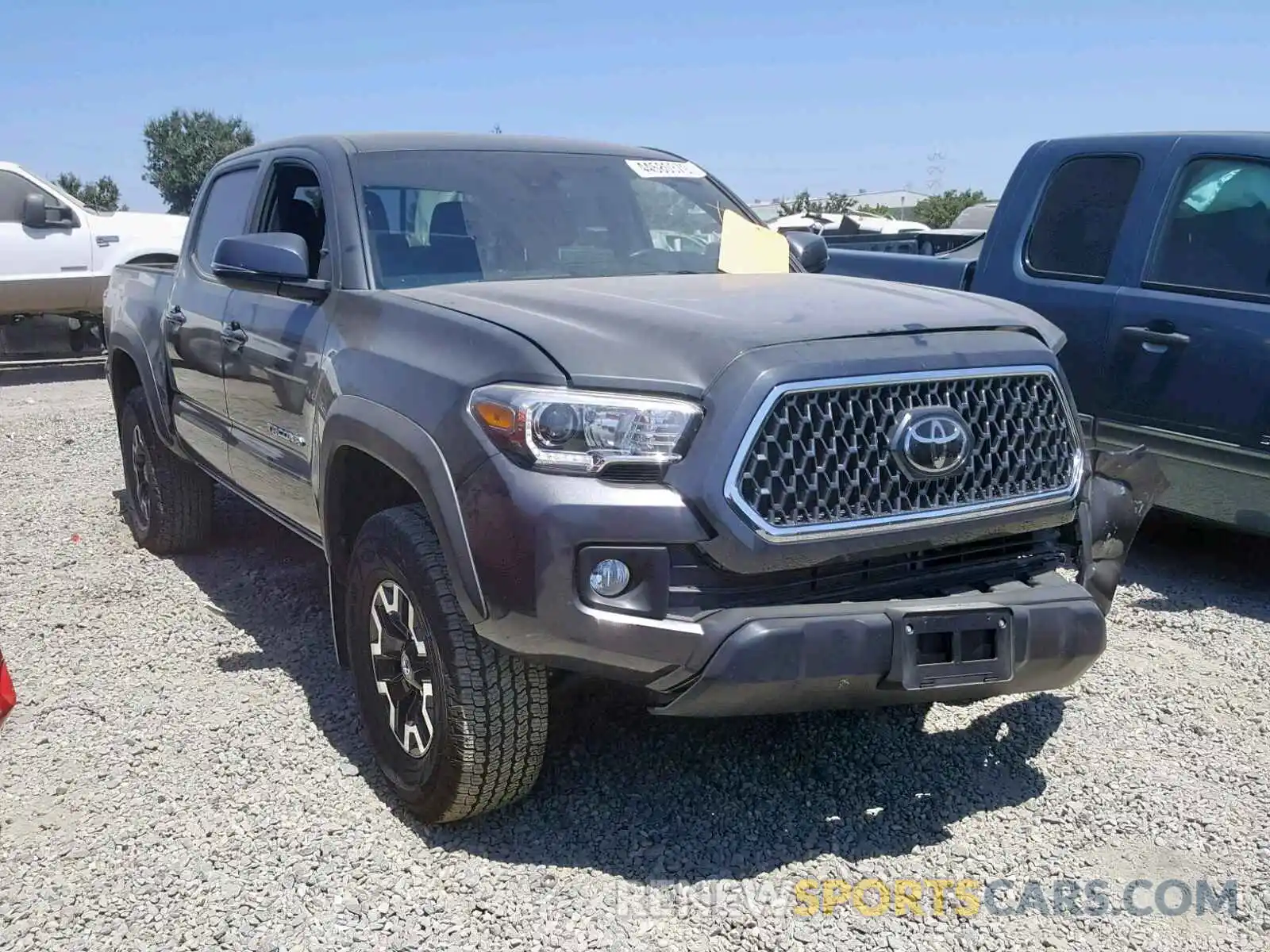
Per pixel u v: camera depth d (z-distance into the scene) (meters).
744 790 3.47
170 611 5.10
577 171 4.50
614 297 3.37
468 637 3.00
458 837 3.22
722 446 2.73
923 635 2.86
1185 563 5.72
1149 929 2.84
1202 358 5.09
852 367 2.85
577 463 2.76
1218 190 5.24
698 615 2.77
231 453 4.70
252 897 2.95
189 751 3.74
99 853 3.17
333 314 3.78
